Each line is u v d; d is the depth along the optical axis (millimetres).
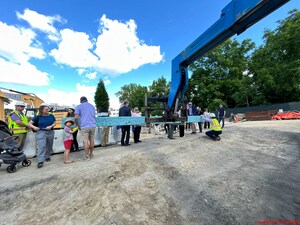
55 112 9828
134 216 2354
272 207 2547
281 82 19062
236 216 2367
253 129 8703
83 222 2244
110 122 5445
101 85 48000
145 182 3258
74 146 6219
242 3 3607
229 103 33219
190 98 31609
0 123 4035
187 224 2238
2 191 2920
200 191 2994
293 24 16391
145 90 61188
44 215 2385
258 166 4223
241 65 29562
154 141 7109
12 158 3959
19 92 10977
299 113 16391
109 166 3811
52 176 3428
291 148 5641
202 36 4895
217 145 6043
